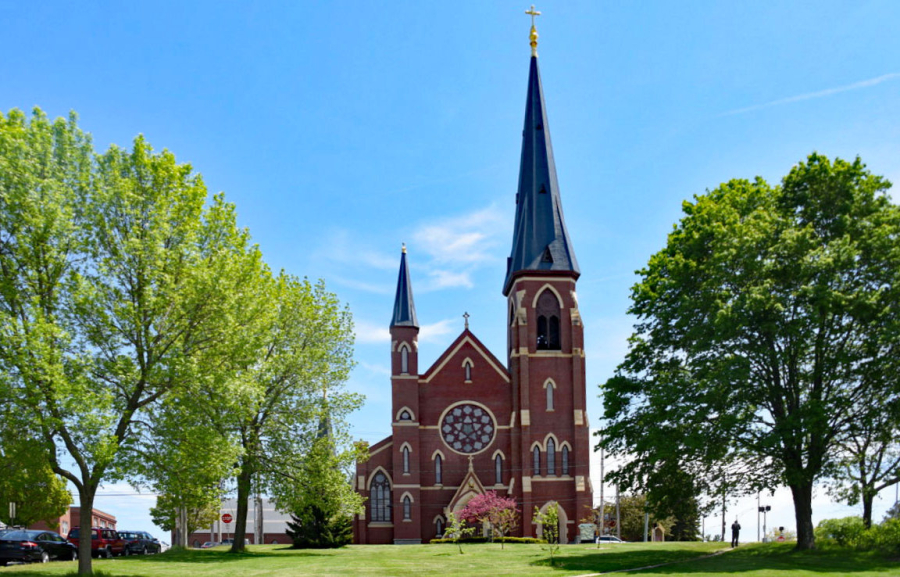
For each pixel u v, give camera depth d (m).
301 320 53.22
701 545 54.34
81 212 33.66
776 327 40.19
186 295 34.09
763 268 41.03
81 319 32.50
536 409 79.88
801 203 45.16
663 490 45.91
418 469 80.00
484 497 74.25
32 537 43.81
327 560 43.47
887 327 37.91
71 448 31.92
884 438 40.72
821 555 40.19
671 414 41.69
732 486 43.59
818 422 39.66
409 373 82.25
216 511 93.00
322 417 52.91
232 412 35.78
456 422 81.94
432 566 39.22
